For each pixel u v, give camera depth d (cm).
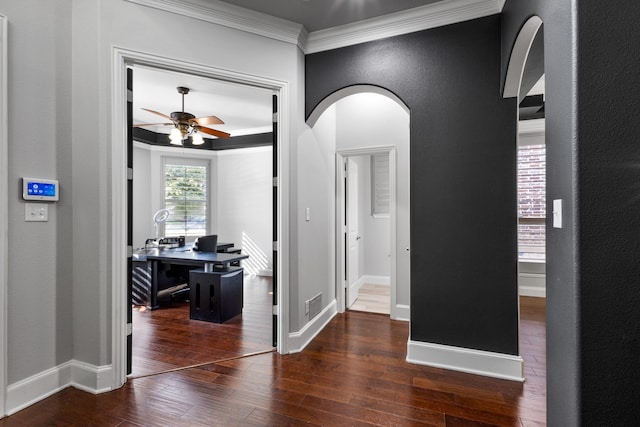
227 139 627
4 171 183
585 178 105
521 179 469
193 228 660
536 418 183
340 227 385
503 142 228
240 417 184
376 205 536
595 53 105
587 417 105
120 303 216
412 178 250
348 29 265
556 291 123
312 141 304
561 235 118
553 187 126
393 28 255
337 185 385
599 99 104
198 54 236
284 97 266
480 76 233
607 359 103
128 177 225
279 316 270
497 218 229
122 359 217
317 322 316
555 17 123
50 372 205
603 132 104
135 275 420
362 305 414
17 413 186
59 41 209
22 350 192
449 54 241
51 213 207
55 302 208
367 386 216
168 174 643
